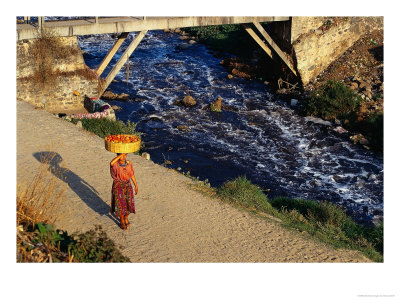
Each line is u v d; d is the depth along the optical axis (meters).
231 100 27.23
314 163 20.02
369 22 30.81
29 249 7.36
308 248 9.50
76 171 11.67
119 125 18.88
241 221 10.38
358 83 26.89
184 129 22.55
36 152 12.60
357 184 18.19
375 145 21.89
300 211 13.15
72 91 23.12
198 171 18.23
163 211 10.28
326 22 29.31
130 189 9.05
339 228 11.28
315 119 24.92
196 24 24.78
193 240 9.10
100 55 34.22
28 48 21.53
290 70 28.75
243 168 18.97
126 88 28.05
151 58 34.44
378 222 15.08
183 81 29.94
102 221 9.33
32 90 21.92
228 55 35.12
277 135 22.88
